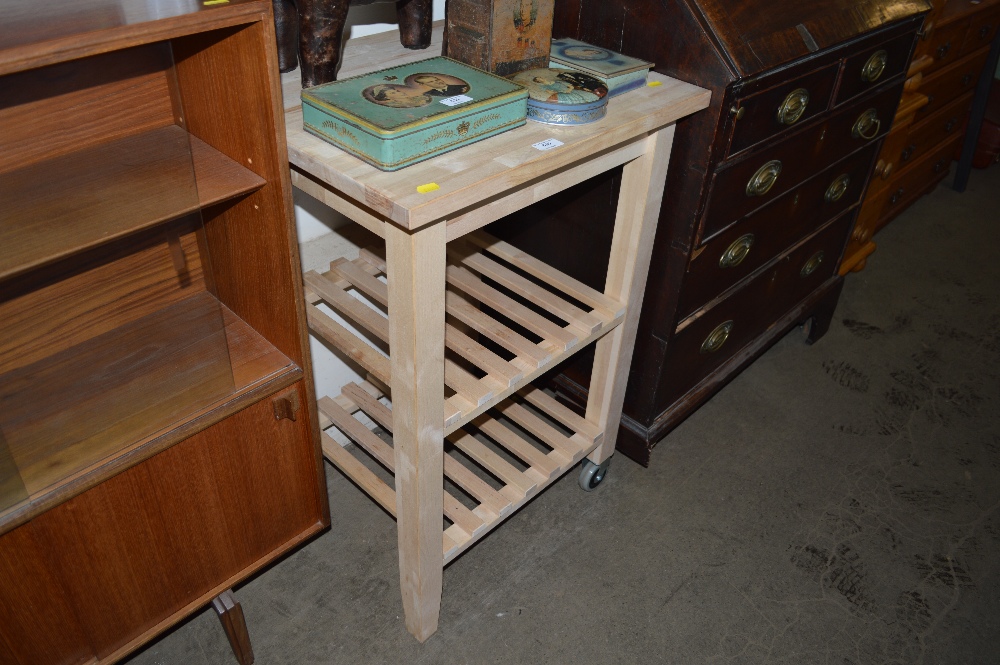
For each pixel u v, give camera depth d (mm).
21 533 1162
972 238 3438
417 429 1384
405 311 1259
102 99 1249
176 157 1236
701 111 1555
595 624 1823
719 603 1882
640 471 2225
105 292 1377
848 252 2963
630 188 1614
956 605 1903
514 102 1300
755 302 2186
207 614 1803
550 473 1853
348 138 1202
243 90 1163
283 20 1422
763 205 1885
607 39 1628
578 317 1717
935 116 3115
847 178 2232
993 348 2785
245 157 1251
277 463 1502
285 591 1858
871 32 1843
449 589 1884
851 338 2793
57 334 1350
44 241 1059
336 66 1391
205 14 1011
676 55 1544
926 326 2877
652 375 1969
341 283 1891
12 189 1169
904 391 2564
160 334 1411
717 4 1518
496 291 1813
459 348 1649
